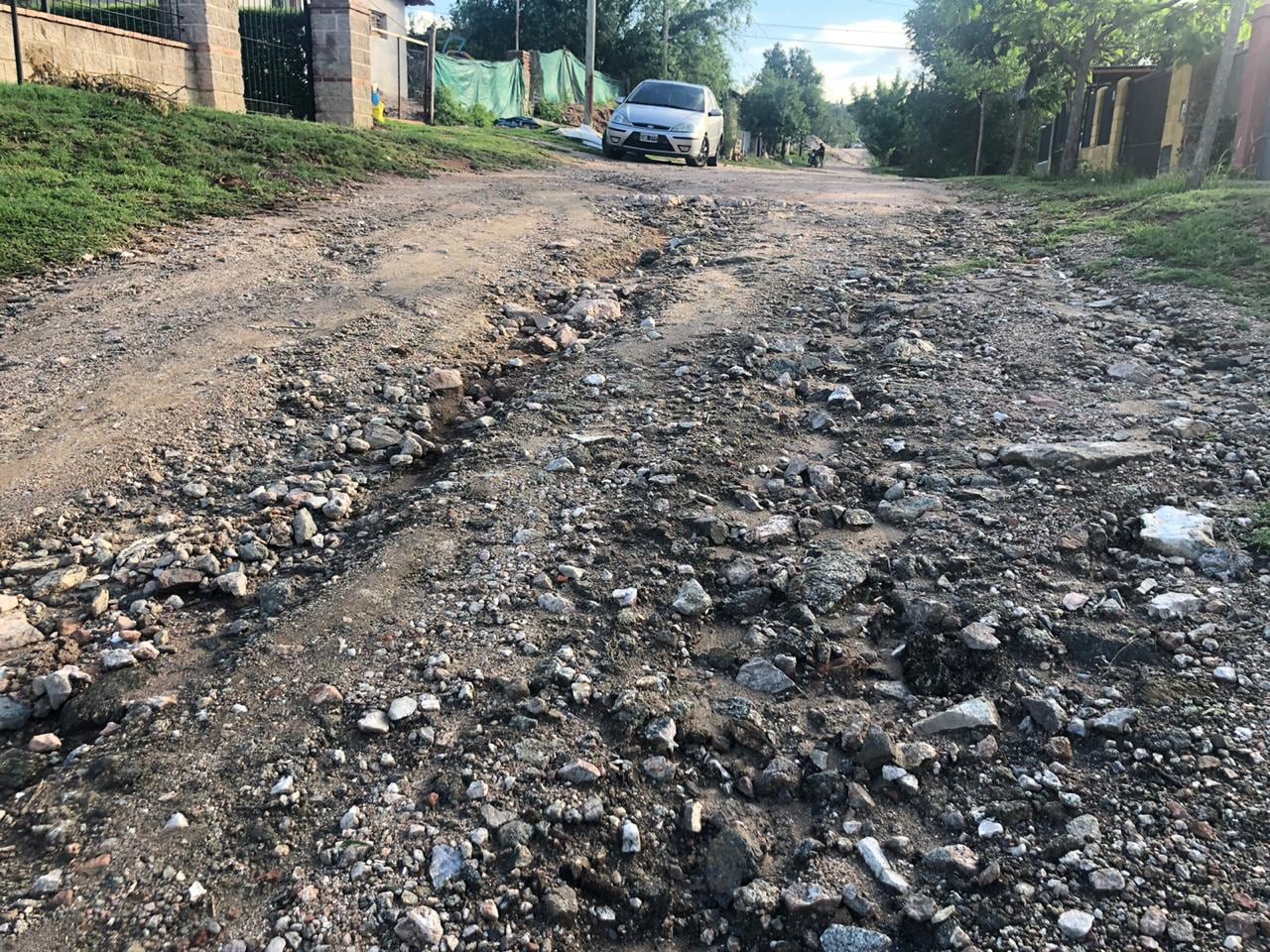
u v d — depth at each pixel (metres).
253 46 14.80
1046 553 3.60
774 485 4.20
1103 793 2.68
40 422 4.68
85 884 2.42
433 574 3.63
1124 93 17.06
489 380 5.53
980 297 6.21
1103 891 2.41
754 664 3.20
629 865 2.54
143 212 8.02
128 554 3.81
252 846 2.53
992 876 2.47
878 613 3.40
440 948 2.29
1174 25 11.78
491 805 2.64
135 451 4.48
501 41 42.34
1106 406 4.64
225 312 6.06
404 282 6.72
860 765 2.84
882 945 2.36
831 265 7.11
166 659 3.30
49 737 2.94
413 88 24.14
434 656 3.19
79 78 11.73
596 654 3.22
